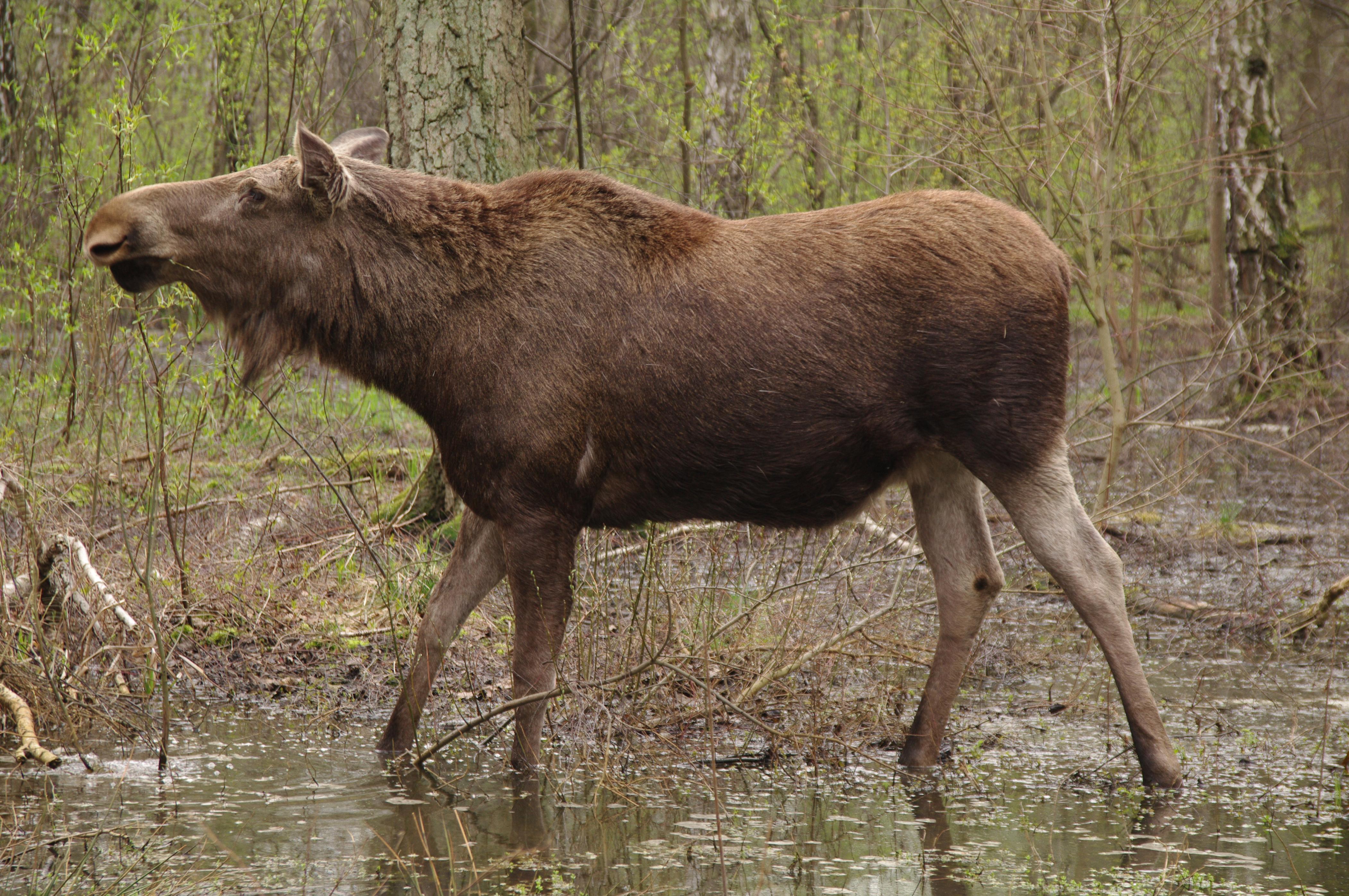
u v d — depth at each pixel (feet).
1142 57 57.57
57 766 29.27
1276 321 86.89
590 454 29.86
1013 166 56.59
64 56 78.84
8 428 47.47
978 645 38.60
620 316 29.50
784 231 30.32
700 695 35.65
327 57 71.97
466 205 30.55
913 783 30.07
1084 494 58.34
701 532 40.29
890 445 29.91
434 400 30.42
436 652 31.86
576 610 36.91
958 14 56.70
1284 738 33.60
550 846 24.99
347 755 31.22
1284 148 91.66
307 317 30.89
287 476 53.78
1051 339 29.60
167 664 35.99
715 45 84.28
